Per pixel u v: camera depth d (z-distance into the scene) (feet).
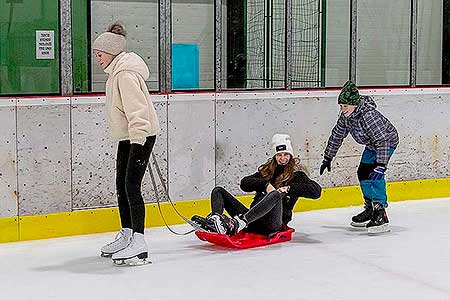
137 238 22.54
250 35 30.14
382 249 24.57
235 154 29.32
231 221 24.18
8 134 25.50
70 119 26.40
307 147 30.66
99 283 20.79
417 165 32.94
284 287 20.48
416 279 21.31
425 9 35.55
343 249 24.53
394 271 22.08
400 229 27.40
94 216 26.91
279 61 30.63
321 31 32.04
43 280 21.07
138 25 28.55
